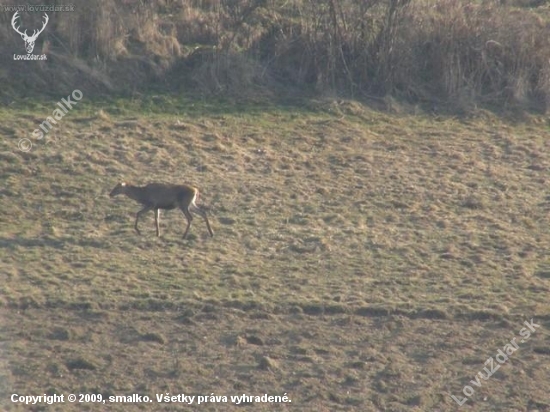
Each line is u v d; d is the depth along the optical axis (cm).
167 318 6500
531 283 7156
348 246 7550
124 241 7450
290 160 8881
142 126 9212
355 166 8856
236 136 9231
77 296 6656
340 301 6769
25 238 7406
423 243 7675
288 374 5994
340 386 5912
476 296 6944
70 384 5797
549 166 9094
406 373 6072
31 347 6122
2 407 5528
